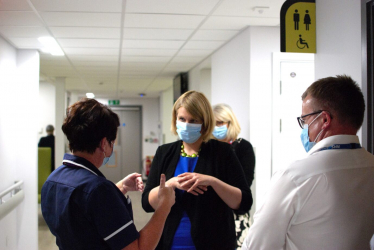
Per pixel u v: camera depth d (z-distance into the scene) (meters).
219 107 2.54
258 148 3.29
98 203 1.01
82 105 1.14
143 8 2.71
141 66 5.71
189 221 1.49
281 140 3.32
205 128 1.58
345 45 1.78
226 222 1.50
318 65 2.09
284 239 1.06
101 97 11.90
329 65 1.95
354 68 1.70
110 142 1.17
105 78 7.21
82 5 2.61
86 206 1.01
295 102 3.34
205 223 1.46
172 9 2.75
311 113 1.11
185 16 2.95
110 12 2.80
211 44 4.09
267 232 1.06
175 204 1.51
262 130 3.30
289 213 1.03
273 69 3.30
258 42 3.28
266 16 2.95
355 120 1.07
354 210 1.00
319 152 1.06
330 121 1.07
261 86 3.30
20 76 3.94
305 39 2.13
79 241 1.03
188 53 4.63
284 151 3.32
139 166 12.08
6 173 3.49
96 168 1.12
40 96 8.26
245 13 2.87
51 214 1.09
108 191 1.04
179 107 1.60
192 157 1.59
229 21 3.11
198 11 2.81
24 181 3.88
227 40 3.89
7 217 3.46
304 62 3.35
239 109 3.57
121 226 1.02
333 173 1.01
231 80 3.84
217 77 4.41
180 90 6.45
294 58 3.33
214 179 1.42
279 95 3.32
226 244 1.48
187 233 1.48
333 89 1.07
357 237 1.00
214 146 1.61
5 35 3.39
